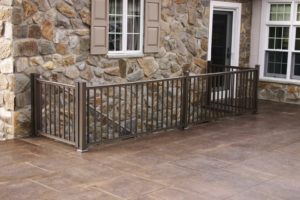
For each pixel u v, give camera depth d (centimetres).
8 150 614
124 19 812
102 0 761
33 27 679
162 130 729
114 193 463
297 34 1045
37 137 686
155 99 890
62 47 721
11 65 663
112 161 573
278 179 517
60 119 677
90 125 789
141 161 575
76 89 604
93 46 759
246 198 456
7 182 492
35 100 680
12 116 673
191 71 947
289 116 901
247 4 1100
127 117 841
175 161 578
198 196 459
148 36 844
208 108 843
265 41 1096
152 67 866
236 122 829
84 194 459
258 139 704
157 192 468
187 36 928
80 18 740
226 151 630
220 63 1082
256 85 909
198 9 942
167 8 880
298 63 1055
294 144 678
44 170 533
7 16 657
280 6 1063
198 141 683
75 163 562
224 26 1077
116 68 805
